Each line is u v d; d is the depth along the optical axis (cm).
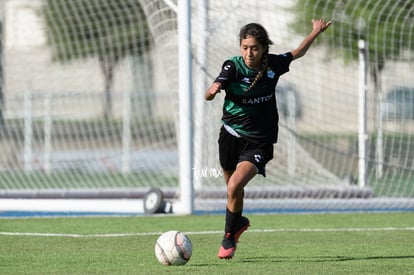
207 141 4697
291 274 2186
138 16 5434
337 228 3578
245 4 4681
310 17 5044
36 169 6981
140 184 6394
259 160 2388
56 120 8206
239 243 3006
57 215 4294
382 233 3372
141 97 8612
